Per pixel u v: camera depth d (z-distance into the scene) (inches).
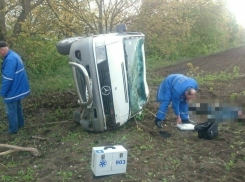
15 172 116.4
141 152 128.0
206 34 780.6
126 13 304.5
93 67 138.0
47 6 283.0
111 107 142.8
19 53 278.2
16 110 159.0
